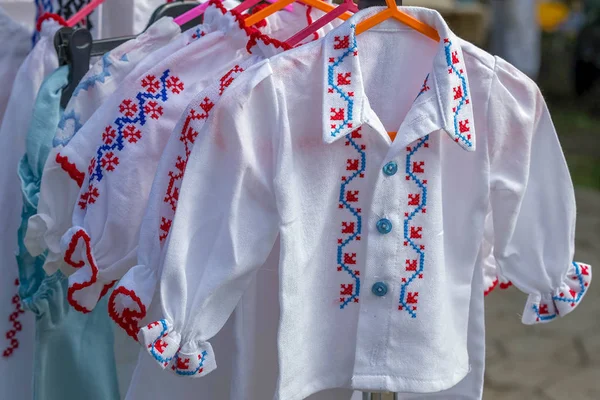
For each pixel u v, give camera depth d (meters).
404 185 1.29
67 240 1.34
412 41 1.32
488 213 1.50
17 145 1.63
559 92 8.34
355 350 1.34
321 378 1.37
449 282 1.39
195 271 1.23
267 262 1.39
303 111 1.26
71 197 1.46
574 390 2.93
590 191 5.37
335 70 1.23
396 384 1.32
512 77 1.34
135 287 1.24
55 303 1.60
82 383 1.71
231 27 1.40
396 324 1.32
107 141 1.37
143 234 1.28
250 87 1.21
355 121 1.22
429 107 1.24
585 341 3.33
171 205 1.27
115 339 1.75
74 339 1.68
